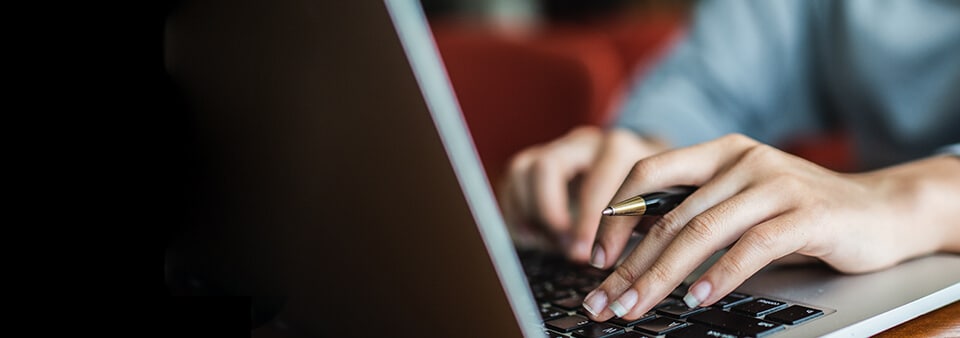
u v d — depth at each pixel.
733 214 0.54
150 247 0.41
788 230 0.54
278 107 0.40
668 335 0.48
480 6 3.04
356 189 0.38
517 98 1.51
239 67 0.41
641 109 1.29
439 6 3.02
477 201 0.34
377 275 0.39
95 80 0.39
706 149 0.61
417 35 0.33
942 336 0.50
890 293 0.54
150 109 0.41
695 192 0.57
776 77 1.38
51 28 0.39
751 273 0.52
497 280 0.35
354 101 0.36
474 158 0.34
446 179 0.34
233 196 0.43
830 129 1.41
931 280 0.56
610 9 2.98
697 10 1.46
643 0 2.91
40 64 0.39
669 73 1.39
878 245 0.59
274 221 0.43
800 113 1.39
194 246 0.44
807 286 0.57
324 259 0.41
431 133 0.34
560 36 2.24
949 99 1.17
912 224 0.61
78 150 0.40
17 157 0.39
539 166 0.93
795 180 0.58
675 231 0.54
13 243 0.40
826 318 0.50
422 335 0.39
